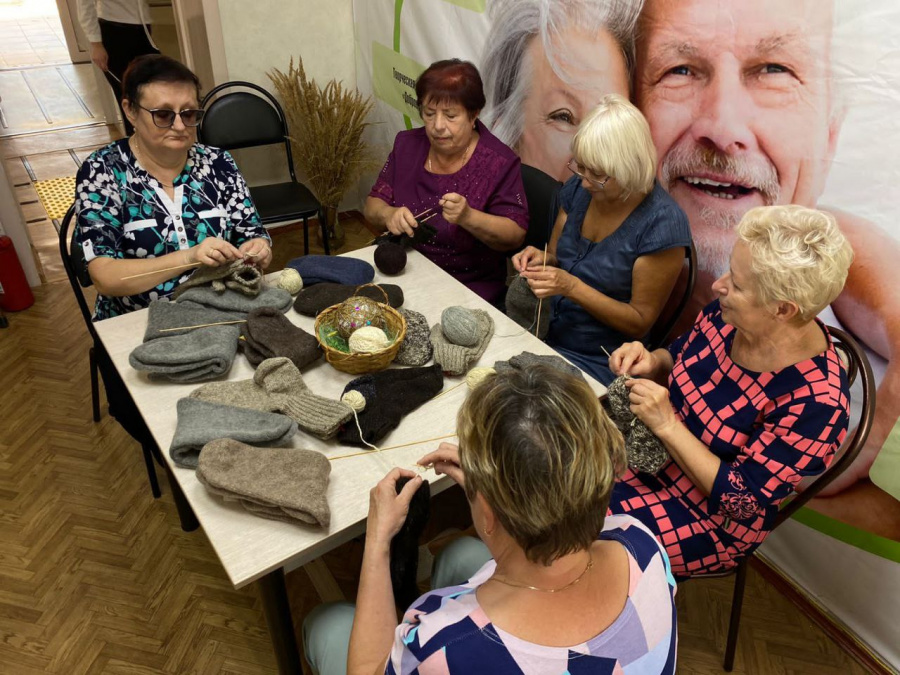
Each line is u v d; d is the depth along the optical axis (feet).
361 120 10.57
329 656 3.61
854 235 4.93
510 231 6.63
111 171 5.67
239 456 3.68
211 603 5.75
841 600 5.67
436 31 8.86
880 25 4.39
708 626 5.74
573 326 6.01
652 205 5.37
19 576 5.91
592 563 2.47
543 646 2.24
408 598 3.67
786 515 4.31
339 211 12.23
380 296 5.22
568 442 2.21
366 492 3.71
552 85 7.39
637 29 6.15
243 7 9.70
